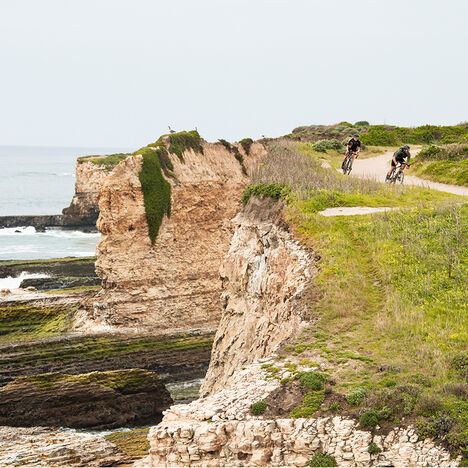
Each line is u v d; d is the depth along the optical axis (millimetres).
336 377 16828
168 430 15695
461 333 18281
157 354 50438
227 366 30094
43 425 37500
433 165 42312
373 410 14930
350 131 83000
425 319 19656
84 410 38500
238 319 31281
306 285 23234
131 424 39469
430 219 26984
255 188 34031
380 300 21625
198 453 15352
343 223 27375
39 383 38531
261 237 30109
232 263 33281
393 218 27469
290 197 30547
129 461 26297
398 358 17547
